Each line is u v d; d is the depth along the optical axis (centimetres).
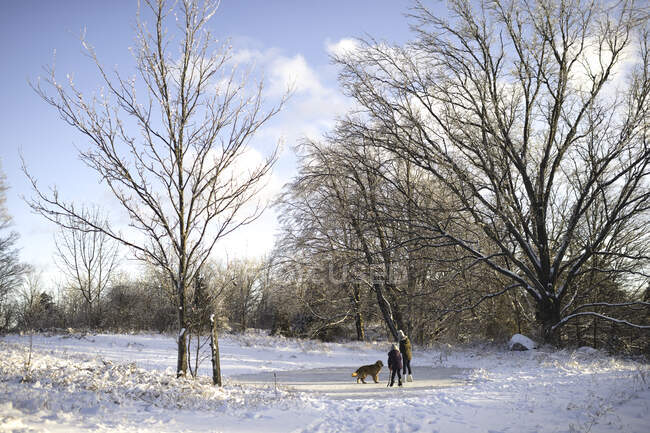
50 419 665
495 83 2397
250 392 1077
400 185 2733
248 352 2262
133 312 3422
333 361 2148
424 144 2448
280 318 3525
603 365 1480
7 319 3819
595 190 2195
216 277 1204
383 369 1873
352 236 3250
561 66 2297
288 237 3403
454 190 2372
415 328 2991
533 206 2328
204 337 2547
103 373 1023
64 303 4947
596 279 2644
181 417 781
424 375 1628
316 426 789
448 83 2461
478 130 2438
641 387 880
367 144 2652
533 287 2430
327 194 3253
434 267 2833
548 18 2245
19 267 3922
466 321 3000
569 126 2344
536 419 750
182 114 1066
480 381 1339
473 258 2548
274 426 777
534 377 1287
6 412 655
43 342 2169
